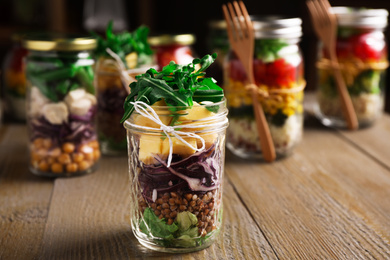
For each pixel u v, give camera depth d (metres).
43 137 0.70
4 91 0.97
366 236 0.57
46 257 0.54
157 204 0.53
